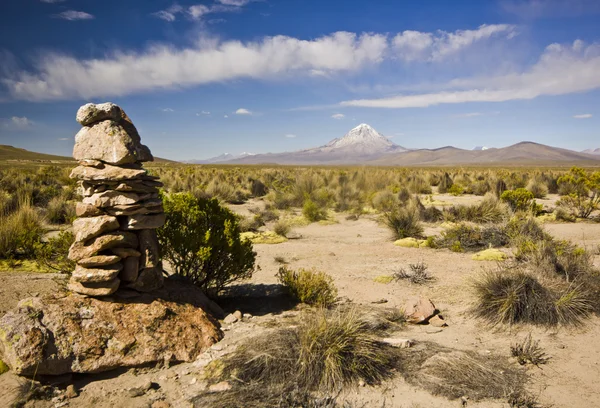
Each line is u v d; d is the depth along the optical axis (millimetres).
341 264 11445
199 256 7418
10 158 156625
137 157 6031
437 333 6543
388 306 7855
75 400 4699
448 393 4703
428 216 18828
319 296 7938
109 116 6129
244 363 5156
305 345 5215
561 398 4637
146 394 4816
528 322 6777
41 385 4859
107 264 5852
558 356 5633
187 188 29984
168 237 7582
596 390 4789
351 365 5090
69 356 5070
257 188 31125
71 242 7973
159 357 5445
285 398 4539
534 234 12859
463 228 14219
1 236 10547
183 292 6812
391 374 5129
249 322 6820
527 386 4867
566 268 8195
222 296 8461
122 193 5934
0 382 4852
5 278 8734
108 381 5082
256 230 16453
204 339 5879
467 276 9406
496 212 17859
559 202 21359
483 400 4602
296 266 11195
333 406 4434
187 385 4980
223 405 4469
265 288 9023
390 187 31922
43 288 8102
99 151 5902
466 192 32812
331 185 31906
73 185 27047
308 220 19375
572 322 6691
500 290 7250
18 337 4957
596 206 20266
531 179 35250
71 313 5434
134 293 6133
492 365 5289
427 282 9453
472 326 6859
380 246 13938
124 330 5520
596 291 7414
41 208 18672
